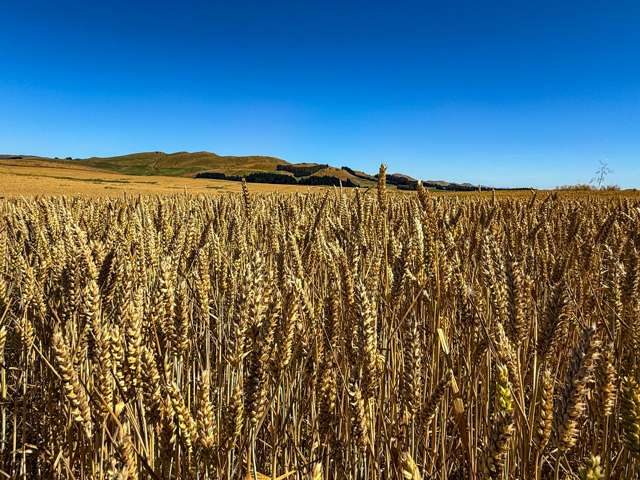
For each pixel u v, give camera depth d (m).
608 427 2.80
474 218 5.66
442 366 3.53
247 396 2.06
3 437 3.41
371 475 2.80
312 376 3.06
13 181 79.94
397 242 3.74
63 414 2.90
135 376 2.11
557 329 2.37
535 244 5.25
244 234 6.09
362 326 2.34
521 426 2.46
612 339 2.96
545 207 7.13
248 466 2.09
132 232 4.62
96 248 2.94
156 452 2.71
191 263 4.26
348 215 5.63
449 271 3.36
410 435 3.15
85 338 2.17
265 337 2.03
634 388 1.66
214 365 4.22
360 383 2.41
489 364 3.01
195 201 10.27
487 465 1.69
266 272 3.30
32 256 4.57
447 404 3.35
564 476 3.08
